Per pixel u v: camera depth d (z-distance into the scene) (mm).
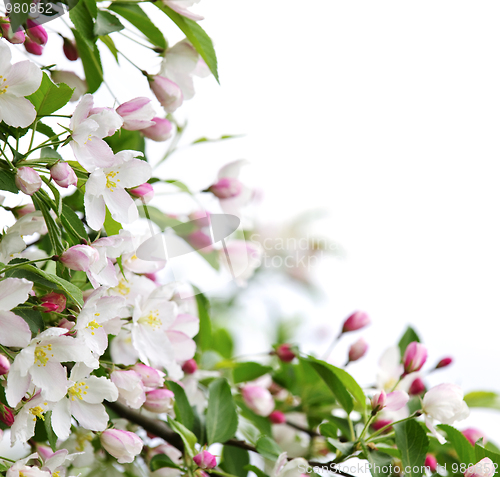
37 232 1087
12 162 1055
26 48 1104
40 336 1033
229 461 1180
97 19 1097
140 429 1185
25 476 1046
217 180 1187
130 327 1127
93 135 1065
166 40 1149
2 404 1052
